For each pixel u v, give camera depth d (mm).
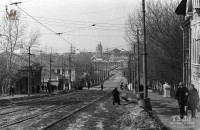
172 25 45969
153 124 16016
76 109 29484
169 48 44969
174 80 47656
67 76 139375
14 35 61312
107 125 18828
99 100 44125
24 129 16750
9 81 60906
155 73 50094
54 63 141875
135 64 62969
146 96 23922
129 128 16312
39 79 85250
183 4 35250
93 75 164875
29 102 39406
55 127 17781
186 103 18469
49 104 35906
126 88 95188
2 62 61688
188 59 36000
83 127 17953
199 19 27641
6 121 20422
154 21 47438
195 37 29781
